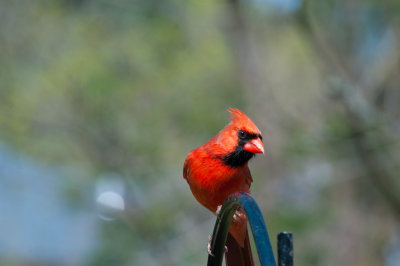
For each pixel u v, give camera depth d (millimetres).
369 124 11070
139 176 13320
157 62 13320
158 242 12906
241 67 13688
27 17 13867
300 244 13219
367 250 14672
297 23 12344
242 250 5168
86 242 13859
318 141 11664
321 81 13508
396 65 14195
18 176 13781
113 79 12812
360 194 14781
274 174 12891
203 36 14023
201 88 13719
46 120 13414
